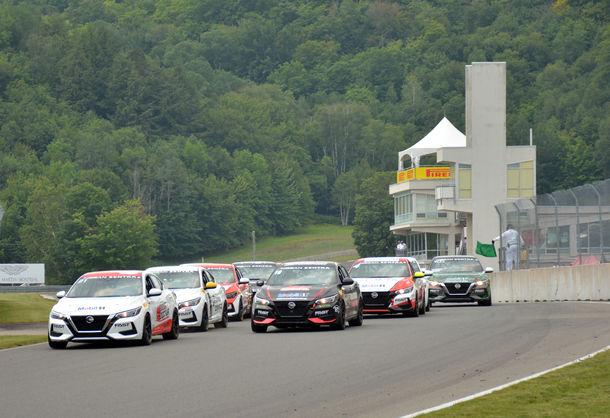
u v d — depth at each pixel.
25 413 17.55
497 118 117.00
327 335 35.00
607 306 47.78
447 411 16.33
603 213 56.22
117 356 28.69
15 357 29.42
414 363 24.59
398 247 154.75
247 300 54.34
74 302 32.44
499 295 70.88
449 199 116.50
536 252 65.00
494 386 19.97
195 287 42.34
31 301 78.31
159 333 34.34
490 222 116.44
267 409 17.61
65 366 26.08
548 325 35.91
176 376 22.92
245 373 23.23
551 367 22.78
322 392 19.70
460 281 55.03
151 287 34.97
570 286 58.16
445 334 33.53
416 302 45.78
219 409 17.69
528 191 116.56
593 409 16.08
